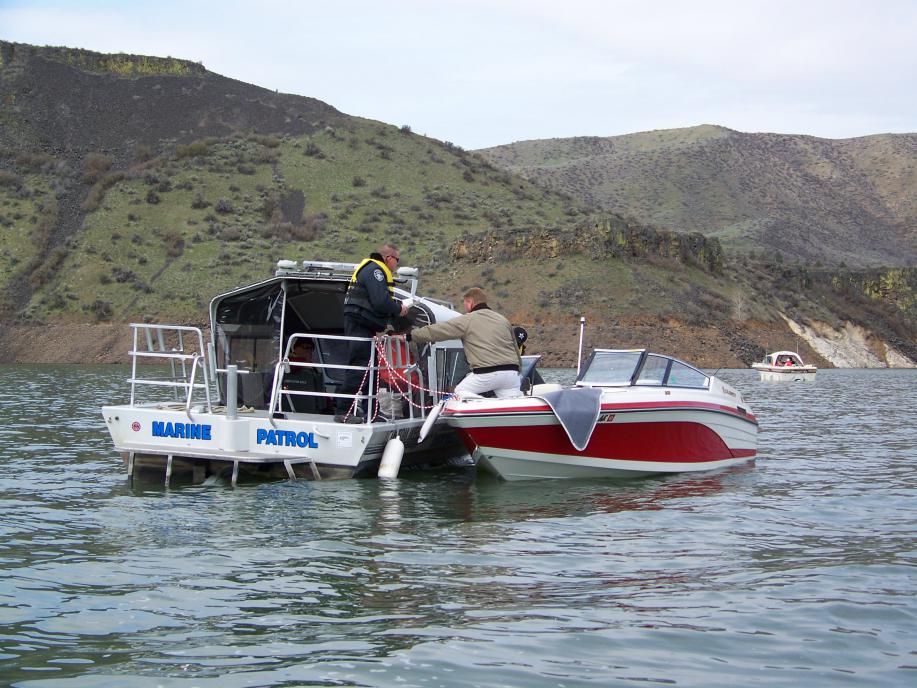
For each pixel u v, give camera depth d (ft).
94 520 31.42
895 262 598.75
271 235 288.10
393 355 42.06
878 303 323.16
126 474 41.96
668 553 27.27
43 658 18.19
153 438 40.09
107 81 427.74
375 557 26.43
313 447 38.91
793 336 268.62
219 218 297.33
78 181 325.21
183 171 331.98
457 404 39.65
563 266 253.03
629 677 17.42
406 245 288.10
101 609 21.33
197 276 252.83
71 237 273.33
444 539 28.91
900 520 32.58
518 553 27.09
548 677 17.34
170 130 396.78
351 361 40.88
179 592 22.72
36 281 247.91
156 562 25.67
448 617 20.88
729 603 22.13
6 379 130.62
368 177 349.00
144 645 18.95
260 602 21.94
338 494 36.55
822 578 24.40
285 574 24.43
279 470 39.65
